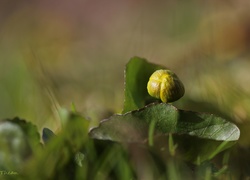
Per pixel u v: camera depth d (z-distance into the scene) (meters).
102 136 0.27
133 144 0.27
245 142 0.31
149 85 0.28
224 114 0.33
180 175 0.27
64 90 0.46
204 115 0.27
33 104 0.37
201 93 0.35
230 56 0.52
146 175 0.27
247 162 0.29
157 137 0.27
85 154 0.27
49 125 0.34
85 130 0.27
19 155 0.27
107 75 0.48
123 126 0.27
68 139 0.27
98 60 0.57
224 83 0.37
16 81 0.40
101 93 0.43
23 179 0.27
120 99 0.41
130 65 0.28
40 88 0.38
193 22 0.61
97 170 0.27
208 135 0.27
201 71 0.40
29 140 0.27
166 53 0.56
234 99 0.36
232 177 0.28
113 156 0.27
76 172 0.27
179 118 0.27
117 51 0.61
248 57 0.51
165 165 0.27
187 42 0.58
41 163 0.26
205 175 0.27
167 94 0.28
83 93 0.44
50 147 0.26
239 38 0.56
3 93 0.39
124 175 0.27
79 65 0.56
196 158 0.27
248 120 0.32
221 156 0.28
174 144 0.27
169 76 0.28
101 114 0.31
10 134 0.27
